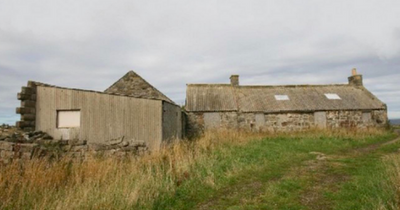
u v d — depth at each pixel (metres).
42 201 5.91
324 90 27.69
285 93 26.84
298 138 18.20
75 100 12.64
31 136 11.58
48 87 12.82
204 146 13.02
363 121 24.55
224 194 6.82
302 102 25.03
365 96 26.67
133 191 6.21
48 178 7.35
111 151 11.20
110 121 12.57
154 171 8.88
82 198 5.78
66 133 12.50
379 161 9.80
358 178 7.58
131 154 11.28
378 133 20.06
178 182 7.80
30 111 12.46
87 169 8.27
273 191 6.73
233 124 23.34
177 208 6.02
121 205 5.68
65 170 8.54
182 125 20.56
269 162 10.30
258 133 20.52
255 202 6.08
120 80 20.09
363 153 12.33
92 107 12.59
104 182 7.26
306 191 6.79
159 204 6.16
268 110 23.67
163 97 19.48
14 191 6.57
